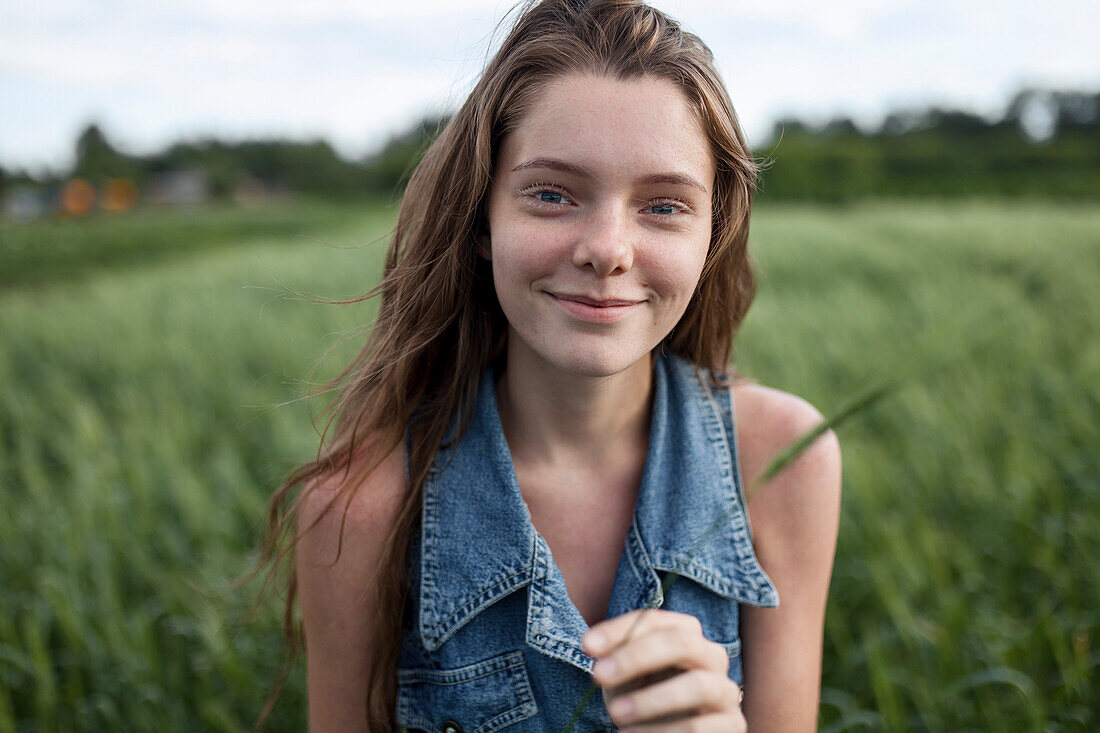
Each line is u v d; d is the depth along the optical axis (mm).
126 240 28047
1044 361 5324
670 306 995
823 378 5363
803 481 1173
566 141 922
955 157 45219
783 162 41594
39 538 3451
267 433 4762
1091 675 2408
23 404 5742
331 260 15469
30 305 11055
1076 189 34656
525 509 1126
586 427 1172
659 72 948
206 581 2918
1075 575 2832
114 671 2633
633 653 824
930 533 3047
